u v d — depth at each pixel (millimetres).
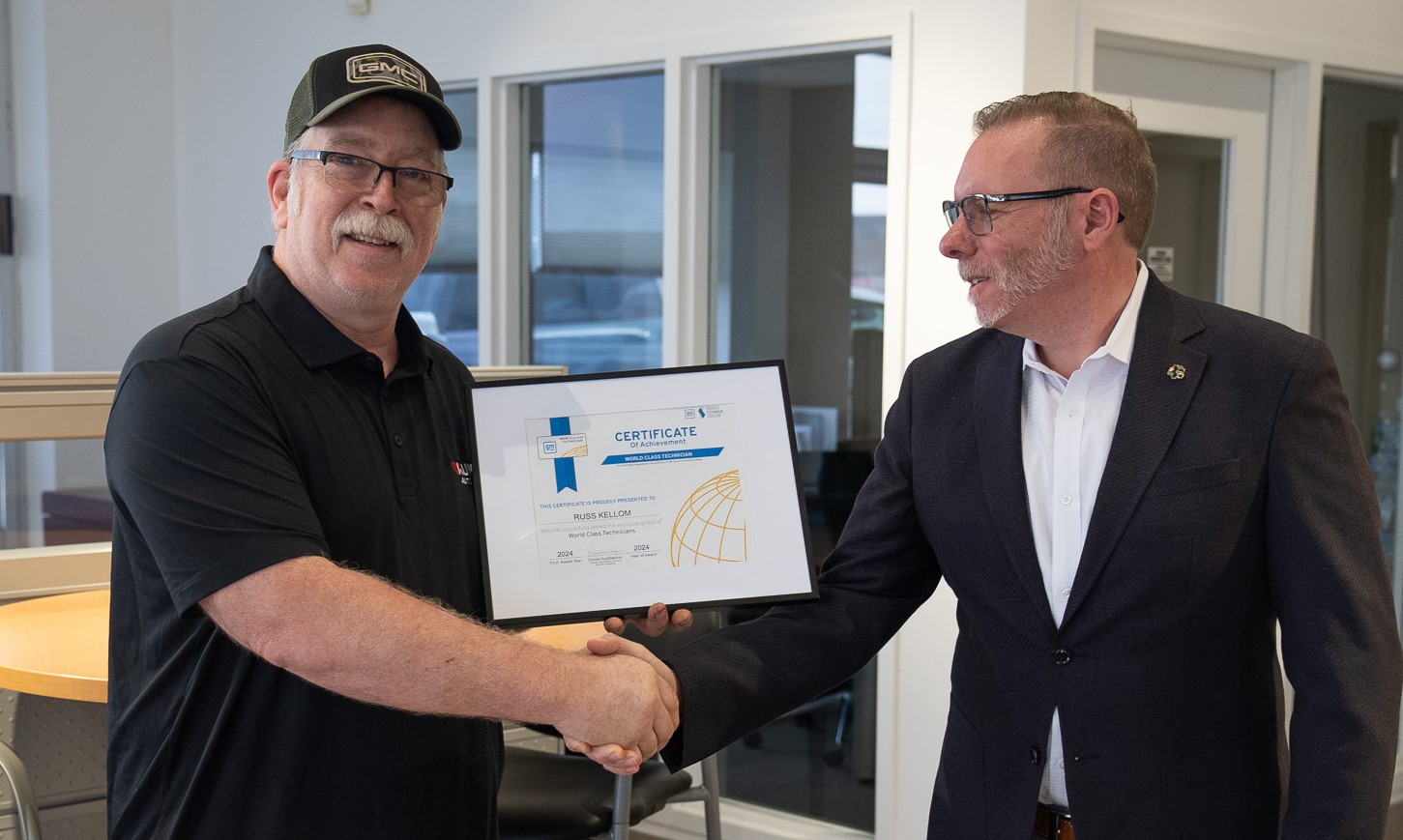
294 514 1375
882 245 3373
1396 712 1439
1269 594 1517
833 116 3445
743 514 1676
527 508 1649
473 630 1413
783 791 3684
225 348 1416
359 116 1492
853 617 1761
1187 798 1470
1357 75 3623
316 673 1341
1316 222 3623
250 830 1421
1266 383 1477
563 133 3971
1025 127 1551
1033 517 1570
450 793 1542
